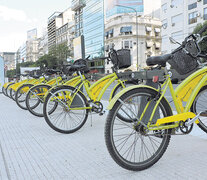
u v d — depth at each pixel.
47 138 3.11
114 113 1.92
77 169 2.06
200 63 2.21
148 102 2.03
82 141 2.91
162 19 31.41
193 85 2.27
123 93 1.96
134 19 44.19
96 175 1.93
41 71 6.17
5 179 1.91
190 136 2.94
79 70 3.67
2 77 12.57
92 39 58.56
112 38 46.50
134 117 2.02
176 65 2.09
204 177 1.83
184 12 27.42
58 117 3.39
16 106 6.54
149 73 2.77
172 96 2.16
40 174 1.99
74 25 75.19
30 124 4.04
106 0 48.94
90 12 58.69
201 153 2.35
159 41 47.56
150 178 1.84
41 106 4.77
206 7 24.55
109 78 3.65
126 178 1.85
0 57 12.45
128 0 45.50
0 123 4.19
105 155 2.39
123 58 3.58
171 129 2.10
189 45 2.05
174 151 2.43
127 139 2.39
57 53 55.31
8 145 2.84
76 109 3.38
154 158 2.05
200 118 2.71
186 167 2.03
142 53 45.12
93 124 3.84
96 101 3.48
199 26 19.83
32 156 2.43
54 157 2.38
